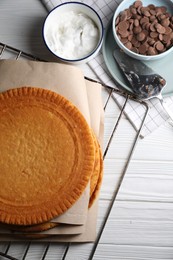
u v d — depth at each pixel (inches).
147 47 24.9
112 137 24.2
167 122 24.9
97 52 25.2
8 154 20.7
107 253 23.3
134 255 23.3
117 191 23.8
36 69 22.2
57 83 22.0
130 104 25.0
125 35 25.2
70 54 25.2
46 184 20.4
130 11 25.5
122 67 25.2
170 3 26.2
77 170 20.6
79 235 22.1
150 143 24.7
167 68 25.7
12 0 26.7
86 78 24.8
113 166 24.4
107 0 26.6
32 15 26.6
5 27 26.5
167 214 23.7
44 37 24.6
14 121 21.1
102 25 24.8
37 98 21.4
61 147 20.8
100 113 23.7
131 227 23.6
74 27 25.5
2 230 21.0
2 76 22.1
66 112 21.2
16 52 25.9
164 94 25.0
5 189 20.4
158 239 23.4
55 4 26.4
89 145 20.8
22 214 20.1
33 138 20.9
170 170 24.3
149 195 24.0
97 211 22.8
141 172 24.3
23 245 23.2
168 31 25.1
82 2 26.6
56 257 23.0
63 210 20.1
